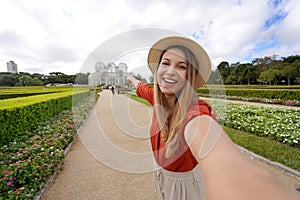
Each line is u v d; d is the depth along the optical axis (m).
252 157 3.96
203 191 1.09
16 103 5.95
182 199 1.15
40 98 8.18
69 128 6.02
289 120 6.40
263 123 5.95
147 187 2.94
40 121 6.69
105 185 3.02
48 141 4.57
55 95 10.55
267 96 16.66
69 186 3.01
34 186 2.73
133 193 2.80
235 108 9.24
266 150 4.15
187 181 1.15
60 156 3.76
